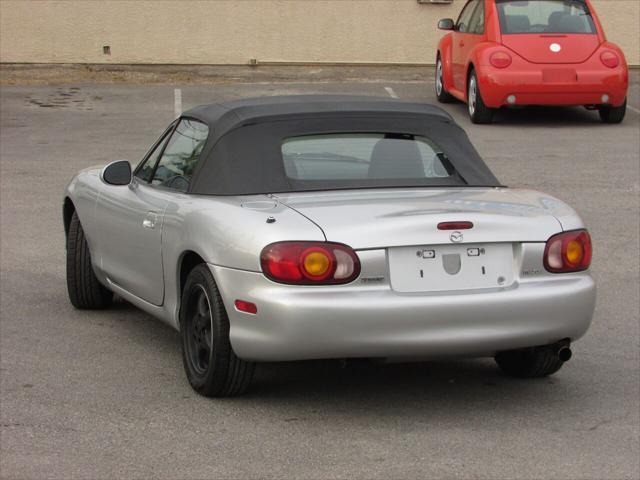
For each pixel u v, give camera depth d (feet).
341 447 16.84
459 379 20.59
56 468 15.98
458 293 17.47
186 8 72.90
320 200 18.45
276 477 15.65
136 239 21.66
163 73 73.36
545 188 39.42
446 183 19.85
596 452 16.75
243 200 18.78
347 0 73.41
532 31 53.26
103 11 72.64
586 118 57.00
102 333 23.65
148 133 52.70
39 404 18.85
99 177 24.82
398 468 15.98
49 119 56.85
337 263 17.07
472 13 57.93
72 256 25.12
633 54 74.08
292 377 20.54
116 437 17.26
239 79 73.46
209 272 18.43
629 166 43.78
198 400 19.08
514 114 58.29
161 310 21.02
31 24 72.43
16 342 22.88
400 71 73.87
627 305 26.05
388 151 20.02
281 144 19.69
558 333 17.99
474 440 17.20
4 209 36.60
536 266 17.97
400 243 17.22
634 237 32.76
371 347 17.08
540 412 18.65
